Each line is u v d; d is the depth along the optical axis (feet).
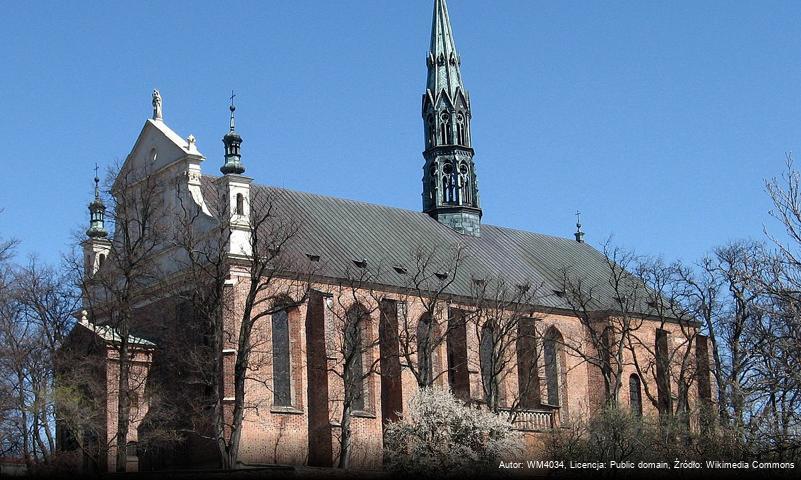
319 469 271.69
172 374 288.92
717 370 265.54
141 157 321.52
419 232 364.79
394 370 315.37
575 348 338.34
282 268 285.02
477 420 281.95
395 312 315.37
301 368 297.12
